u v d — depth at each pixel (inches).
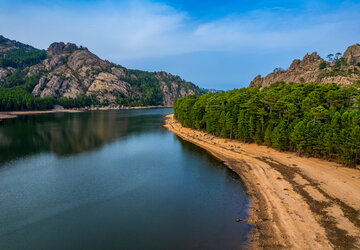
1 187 1984.5
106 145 3649.1
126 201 1713.8
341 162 2309.3
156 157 2928.2
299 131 2514.8
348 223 1302.9
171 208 1599.4
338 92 2785.4
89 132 4894.2
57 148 3430.1
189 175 2260.1
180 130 5059.1
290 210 1475.1
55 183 2075.5
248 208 1558.8
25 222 1438.2
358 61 7150.6
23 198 1771.7
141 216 1496.1
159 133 4778.5
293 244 1144.8
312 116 2736.2
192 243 1205.7
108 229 1353.3
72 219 1470.2
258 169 2315.5
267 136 3034.0
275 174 2138.3
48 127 5551.2
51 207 1630.2
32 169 2463.1
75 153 3147.1
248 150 3034.0
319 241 1154.7
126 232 1321.4
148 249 1164.5
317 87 3243.1
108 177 2225.6
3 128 5295.3
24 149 3353.8
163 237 1264.8
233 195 1781.5
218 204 1640.0
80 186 2006.6
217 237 1247.5
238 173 2271.2
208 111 4284.0
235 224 1371.8
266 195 1726.1
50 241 1250.0
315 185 1830.7
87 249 1177.4
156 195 1813.5
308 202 1565.0
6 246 1213.1
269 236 1227.2
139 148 3440.0
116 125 6102.4
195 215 1497.3
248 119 3358.8
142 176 2247.8
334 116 2395.4
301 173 2112.5
